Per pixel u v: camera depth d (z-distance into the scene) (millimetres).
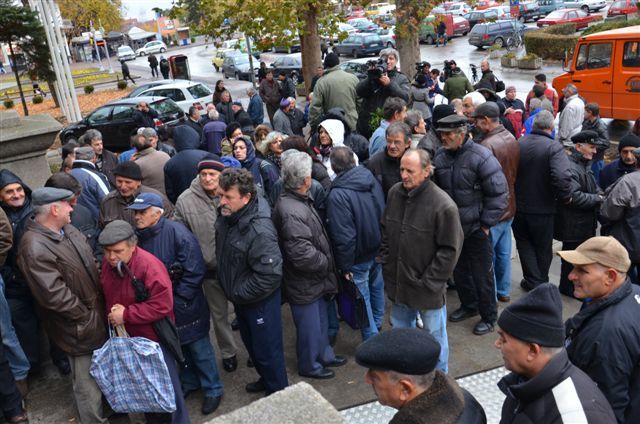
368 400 4086
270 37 11602
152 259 3643
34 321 4738
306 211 4117
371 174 4520
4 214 4199
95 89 35625
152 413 3859
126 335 3650
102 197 5488
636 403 2717
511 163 5086
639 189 4449
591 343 2701
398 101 5527
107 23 65375
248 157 5652
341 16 12734
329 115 5793
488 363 4453
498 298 5508
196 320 4035
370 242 4457
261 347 3980
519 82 21188
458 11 43375
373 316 4984
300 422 1591
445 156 4730
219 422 1609
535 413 2123
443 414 1828
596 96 13102
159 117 15906
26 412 4383
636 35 12117
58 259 3674
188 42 75000
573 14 31609
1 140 6086
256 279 3766
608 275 2797
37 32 21891
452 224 3818
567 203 5141
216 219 4215
